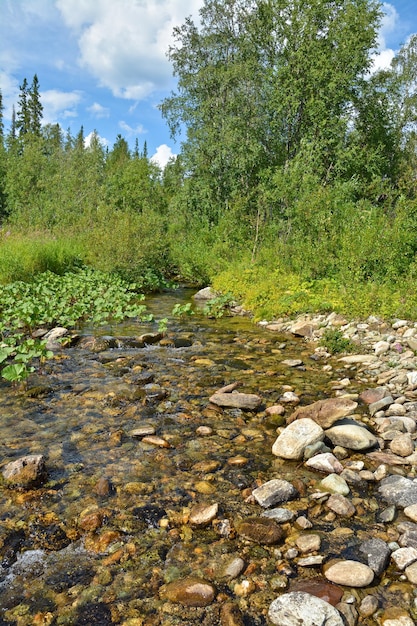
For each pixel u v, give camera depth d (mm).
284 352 8516
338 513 3584
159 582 2867
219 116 24672
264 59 24609
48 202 29141
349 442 4664
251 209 22125
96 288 13773
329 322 10188
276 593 2789
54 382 6461
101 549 3154
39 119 65688
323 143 21844
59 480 3982
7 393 6016
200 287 18391
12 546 3162
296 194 17781
